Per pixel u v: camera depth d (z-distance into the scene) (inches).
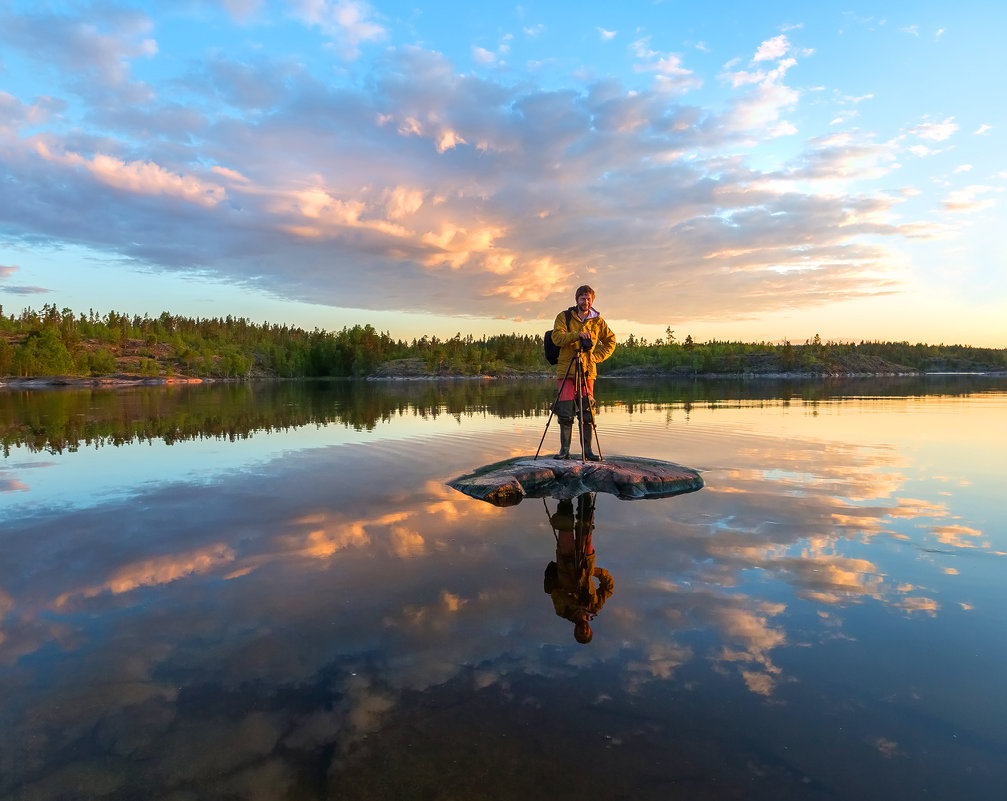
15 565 141.9
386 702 83.8
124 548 154.7
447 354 6028.5
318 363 5693.9
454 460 303.7
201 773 69.9
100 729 78.0
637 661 94.3
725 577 131.1
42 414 630.5
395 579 131.3
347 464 291.9
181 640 102.5
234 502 209.2
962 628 104.8
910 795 65.6
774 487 231.1
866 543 155.7
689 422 493.7
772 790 66.5
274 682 89.2
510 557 146.9
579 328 282.7
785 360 5674.2
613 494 233.1
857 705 82.0
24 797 65.6
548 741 75.2
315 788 67.4
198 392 1424.7
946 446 336.8
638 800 64.9
